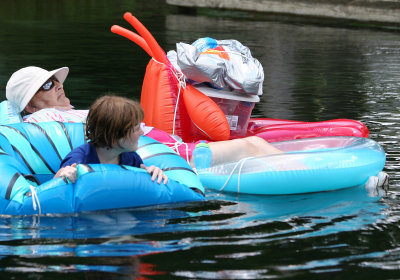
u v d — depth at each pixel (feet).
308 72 59.31
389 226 19.56
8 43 75.77
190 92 29.14
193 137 30.25
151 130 27.45
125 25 103.09
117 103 20.68
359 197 23.71
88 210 20.92
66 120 27.50
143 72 57.11
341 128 31.14
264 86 51.24
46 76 27.76
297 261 16.38
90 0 160.04
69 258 16.39
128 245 17.44
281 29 97.86
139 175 21.50
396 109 42.19
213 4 130.52
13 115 28.07
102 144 21.25
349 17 111.45
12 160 22.77
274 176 24.18
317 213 21.21
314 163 24.54
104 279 14.99
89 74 54.90
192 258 16.46
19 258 16.38
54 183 20.81
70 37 85.05
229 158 26.17
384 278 15.30
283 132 30.96
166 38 82.17
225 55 29.27
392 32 96.37
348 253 17.01
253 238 18.20
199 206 21.98
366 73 59.36
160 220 19.98
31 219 19.93
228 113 30.04
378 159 26.20
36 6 140.67
